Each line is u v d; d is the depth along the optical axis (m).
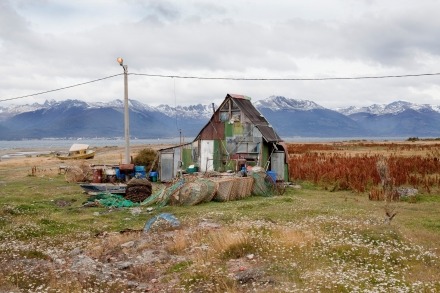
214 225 21.83
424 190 33.66
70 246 19.30
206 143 43.91
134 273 15.36
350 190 36.59
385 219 21.03
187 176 34.97
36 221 23.70
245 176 35.25
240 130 42.47
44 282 14.03
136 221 24.53
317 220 21.53
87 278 14.23
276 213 24.72
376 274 13.86
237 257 16.39
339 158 56.84
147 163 48.12
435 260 15.62
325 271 14.08
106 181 38.84
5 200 30.44
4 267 15.51
